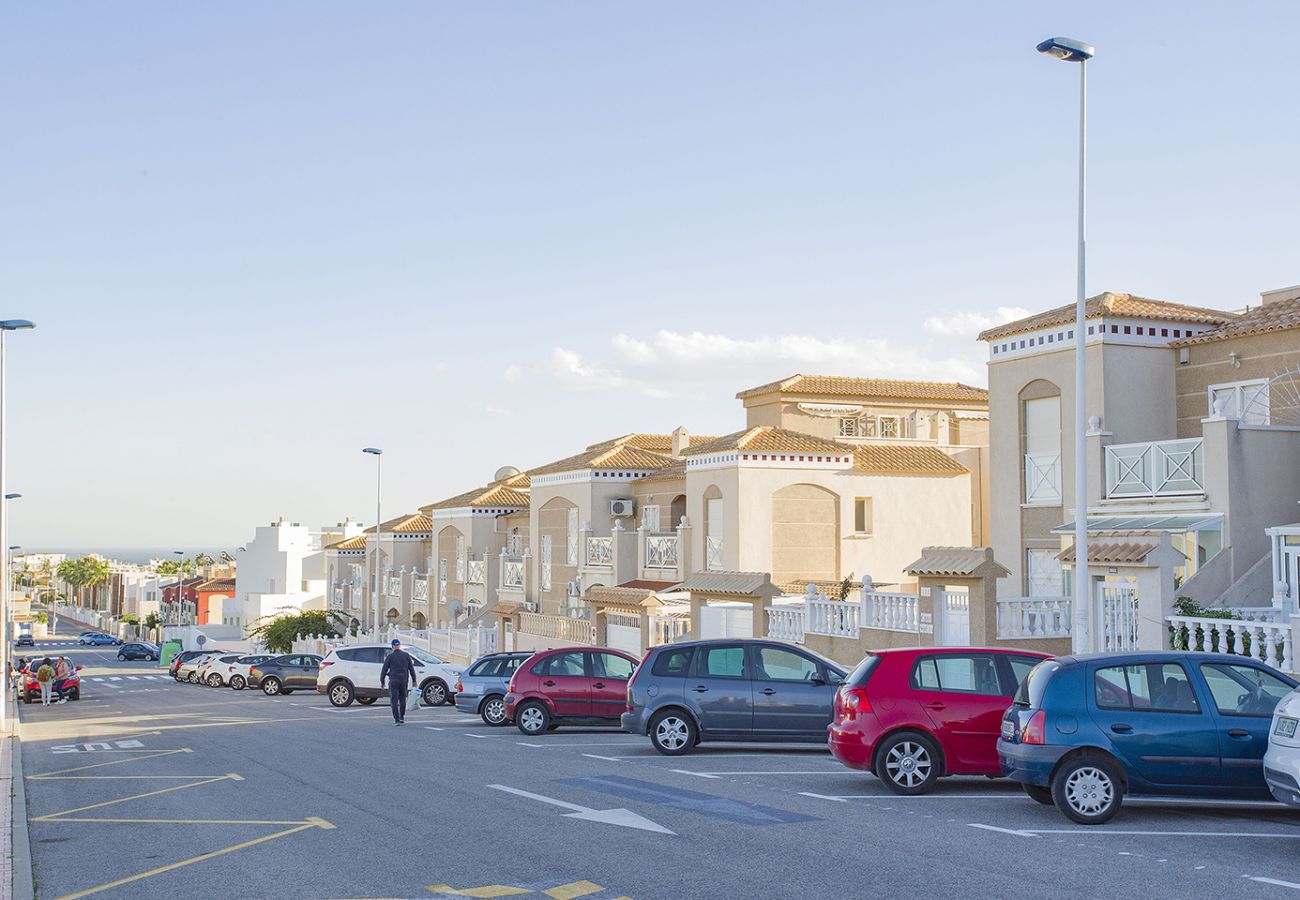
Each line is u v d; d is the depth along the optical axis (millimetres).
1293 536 21875
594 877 9672
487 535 60562
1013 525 28469
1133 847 10578
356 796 14414
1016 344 28672
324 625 74562
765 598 27594
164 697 46688
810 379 49844
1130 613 20516
